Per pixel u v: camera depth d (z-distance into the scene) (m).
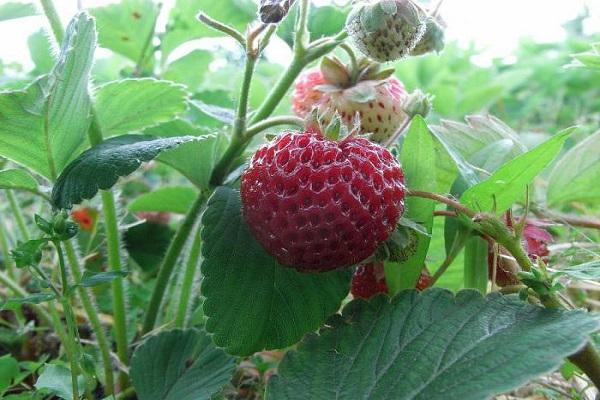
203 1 0.24
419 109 0.16
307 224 0.13
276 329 0.15
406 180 0.15
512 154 0.20
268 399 0.13
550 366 0.11
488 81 0.53
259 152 0.14
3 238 0.23
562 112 0.54
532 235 0.16
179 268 0.20
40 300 0.13
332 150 0.14
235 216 0.15
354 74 0.18
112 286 0.18
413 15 0.15
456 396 0.11
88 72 0.15
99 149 0.14
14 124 0.14
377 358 0.13
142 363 0.16
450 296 0.13
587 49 0.59
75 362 0.14
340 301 0.15
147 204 0.24
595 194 0.22
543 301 0.13
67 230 0.13
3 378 0.17
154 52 0.26
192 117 0.25
